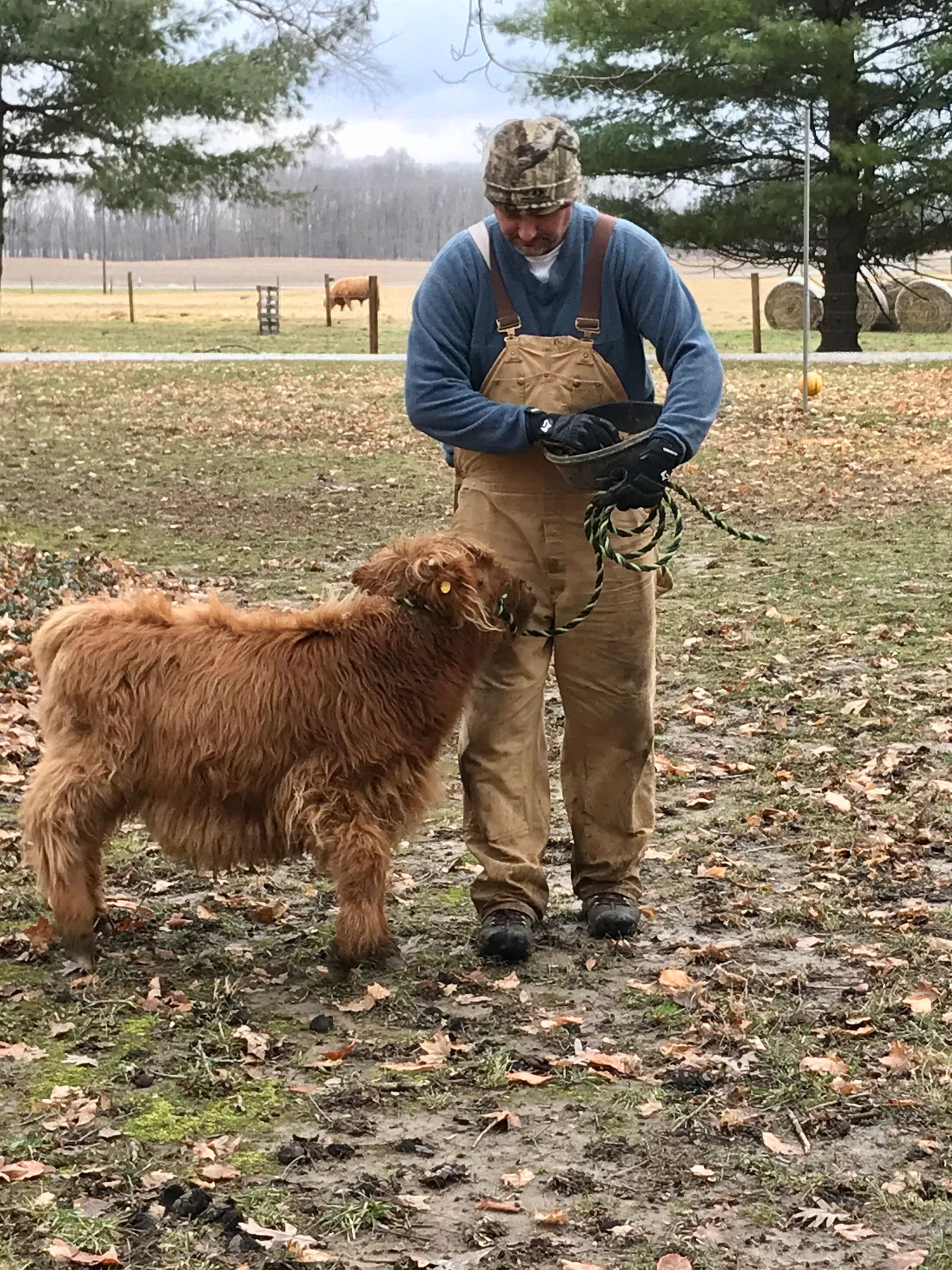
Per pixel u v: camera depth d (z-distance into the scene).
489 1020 4.35
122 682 4.48
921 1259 3.15
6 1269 3.10
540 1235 3.25
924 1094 3.87
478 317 4.59
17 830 5.95
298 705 4.39
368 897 4.51
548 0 29.69
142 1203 3.35
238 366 28.44
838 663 8.62
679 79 29.81
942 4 31.62
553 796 6.59
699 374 4.46
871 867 5.61
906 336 38.25
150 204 31.77
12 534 12.59
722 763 6.92
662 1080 3.96
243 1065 4.04
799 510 13.98
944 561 11.44
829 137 32.00
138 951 4.82
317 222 154.50
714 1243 3.22
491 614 4.54
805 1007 4.41
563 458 4.36
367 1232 3.26
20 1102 3.83
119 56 28.83
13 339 37.53
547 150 4.30
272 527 13.30
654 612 4.98
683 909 5.26
